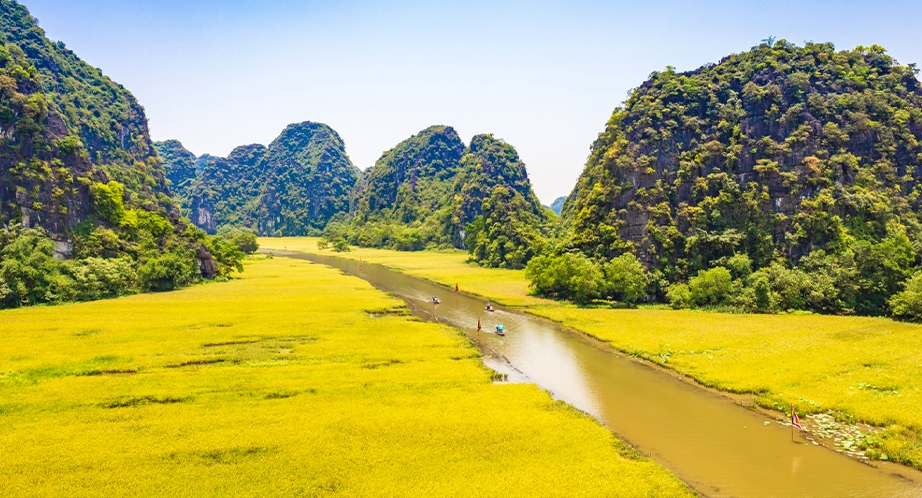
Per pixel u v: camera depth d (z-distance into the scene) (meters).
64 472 28.78
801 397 41.56
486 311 84.69
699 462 31.72
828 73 110.00
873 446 33.41
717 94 110.44
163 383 44.06
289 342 59.44
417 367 49.78
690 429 36.69
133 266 101.12
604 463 30.58
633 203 99.00
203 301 87.38
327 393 42.12
